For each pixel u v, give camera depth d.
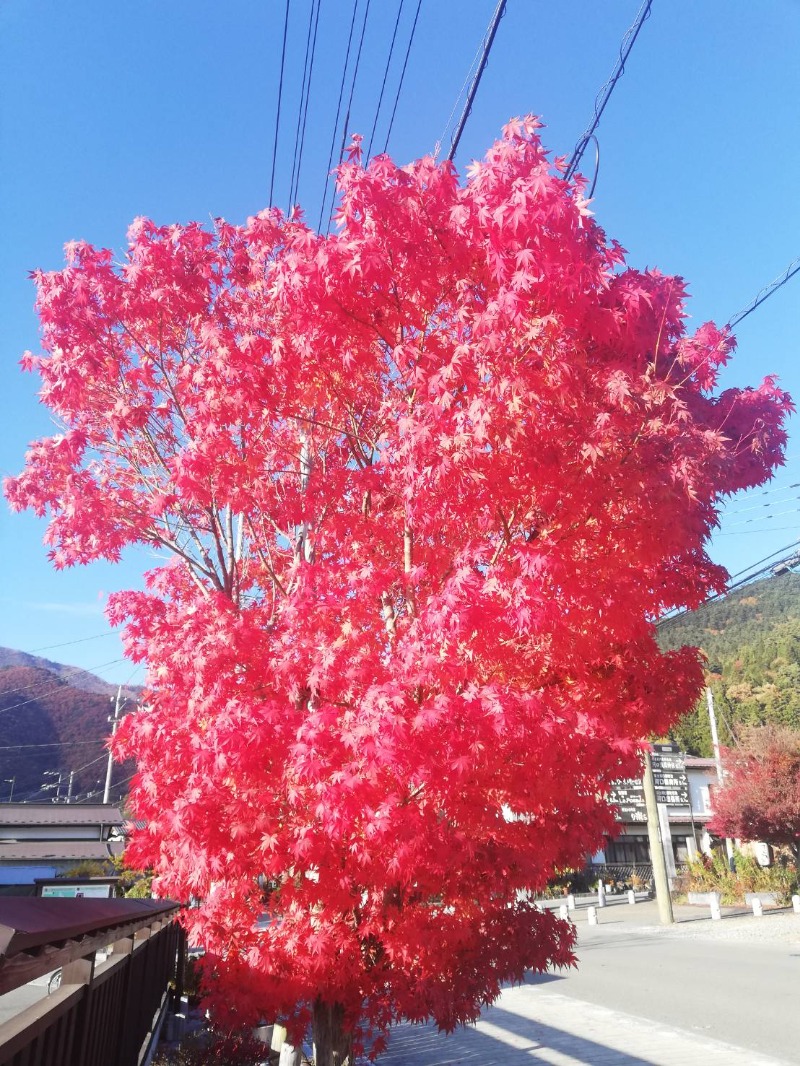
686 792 45.03
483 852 4.28
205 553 6.81
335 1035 5.11
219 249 6.87
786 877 31.14
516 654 4.58
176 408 6.62
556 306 4.36
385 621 5.51
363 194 4.64
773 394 5.55
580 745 4.23
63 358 6.36
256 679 4.70
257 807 4.48
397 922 4.56
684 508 4.54
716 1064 8.60
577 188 4.73
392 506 5.76
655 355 4.79
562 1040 10.31
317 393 5.54
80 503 6.44
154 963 8.85
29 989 12.91
